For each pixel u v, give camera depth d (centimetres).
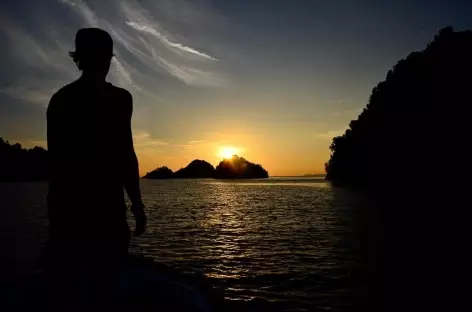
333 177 13338
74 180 284
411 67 8131
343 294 1023
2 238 2016
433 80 7244
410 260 1412
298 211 3844
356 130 11006
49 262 282
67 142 286
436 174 6438
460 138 6250
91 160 288
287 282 1147
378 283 1121
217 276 1228
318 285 1111
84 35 301
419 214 3133
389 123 8400
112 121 298
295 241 1942
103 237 285
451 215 2950
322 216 3256
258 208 4372
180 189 12075
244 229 2481
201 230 2439
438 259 1416
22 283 896
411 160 7275
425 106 7231
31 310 579
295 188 11369
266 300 974
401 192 6625
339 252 1609
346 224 2609
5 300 636
